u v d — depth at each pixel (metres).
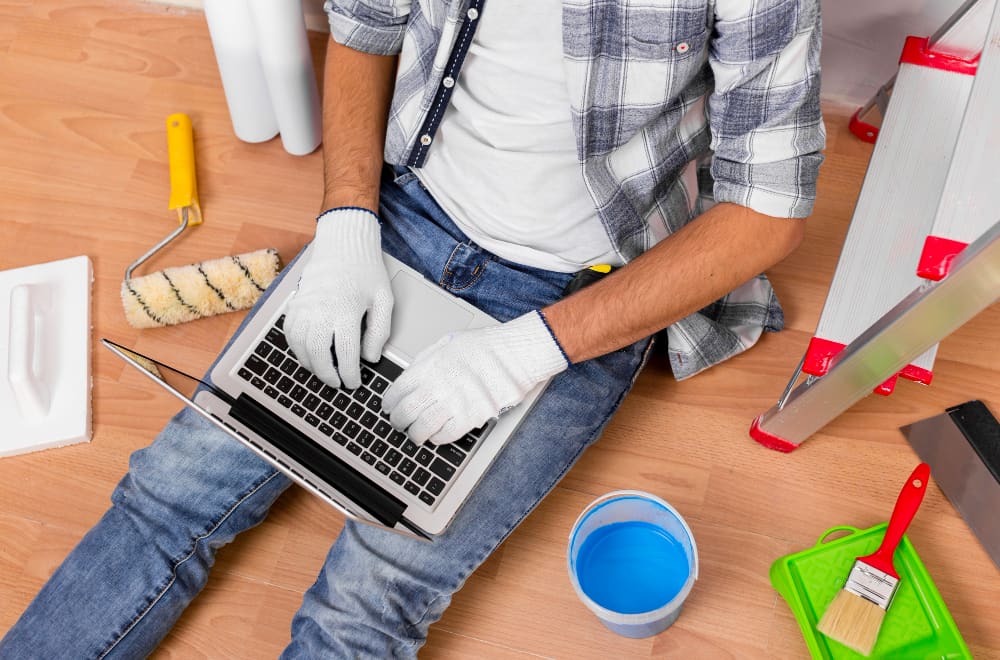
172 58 1.78
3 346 1.54
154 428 1.50
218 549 1.42
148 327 1.54
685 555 1.33
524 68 1.13
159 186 1.68
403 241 1.34
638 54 1.07
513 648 1.35
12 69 1.78
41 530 1.43
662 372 1.52
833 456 1.46
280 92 1.54
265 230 1.64
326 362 1.20
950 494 1.41
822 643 1.28
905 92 1.37
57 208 1.66
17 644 1.23
